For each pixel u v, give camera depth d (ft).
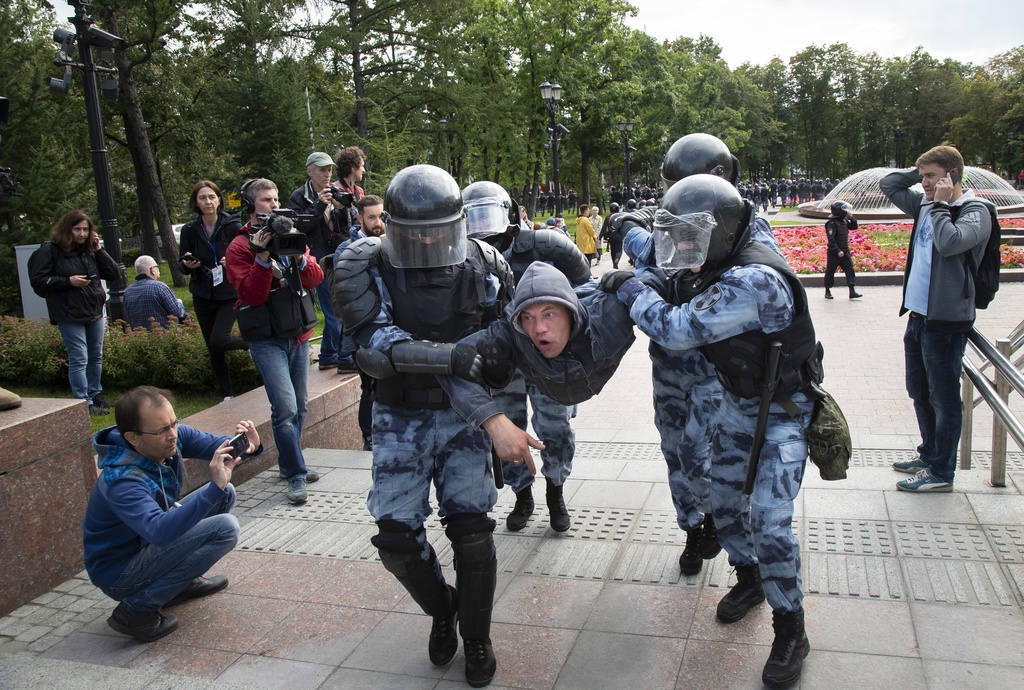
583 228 64.64
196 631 11.01
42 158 50.62
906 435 18.30
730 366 9.21
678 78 202.28
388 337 9.09
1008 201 107.86
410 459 9.37
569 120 139.23
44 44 58.70
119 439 10.74
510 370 9.23
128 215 97.55
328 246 20.39
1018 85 237.66
